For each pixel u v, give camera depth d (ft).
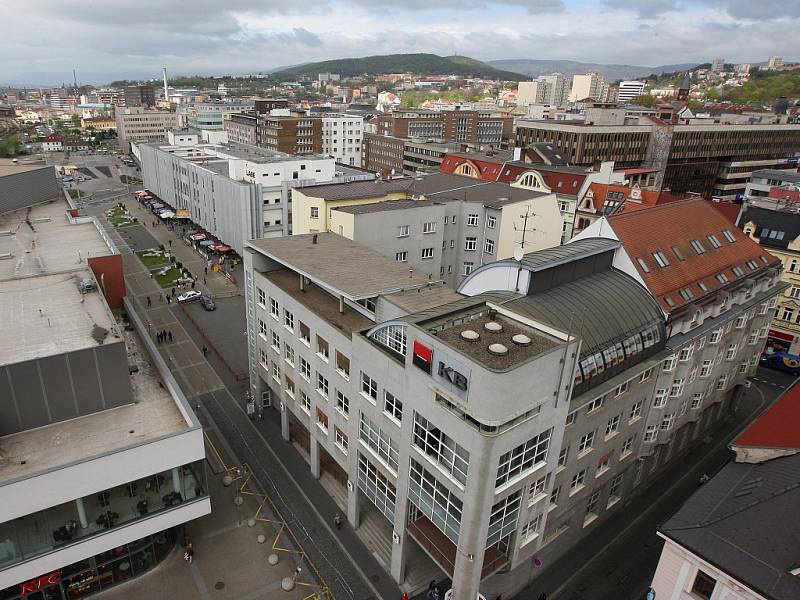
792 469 104.32
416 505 117.91
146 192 547.90
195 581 129.49
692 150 487.20
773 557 88.28
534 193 250.98
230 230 367.45
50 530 110.52
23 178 280.92
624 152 463.01
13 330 129.59
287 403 172.86
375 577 133.08
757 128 523.70
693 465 183.42
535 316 126.21
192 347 240.53
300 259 158.92
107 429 123.44
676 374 153.79
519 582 130.11
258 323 182.29
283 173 356.59
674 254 165.27
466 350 98.99
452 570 112.16
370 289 136.98
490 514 104.47
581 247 151.53
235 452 174.60
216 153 483.51
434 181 284.00
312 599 126.52
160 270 339.16
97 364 124.36
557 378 104.53
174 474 122.62
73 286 155.02
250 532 144.56
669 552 99.04
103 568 123.34
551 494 124.57
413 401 111.04
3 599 111.75
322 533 145.59
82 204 530.27
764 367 255.91
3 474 107.76
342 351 135.74
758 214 264.93
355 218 200.95
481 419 95.04
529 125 480.64
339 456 148.46
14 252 212.23
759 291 186.91
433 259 231.30
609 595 131.64
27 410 119.75
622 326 136.46
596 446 133.59
